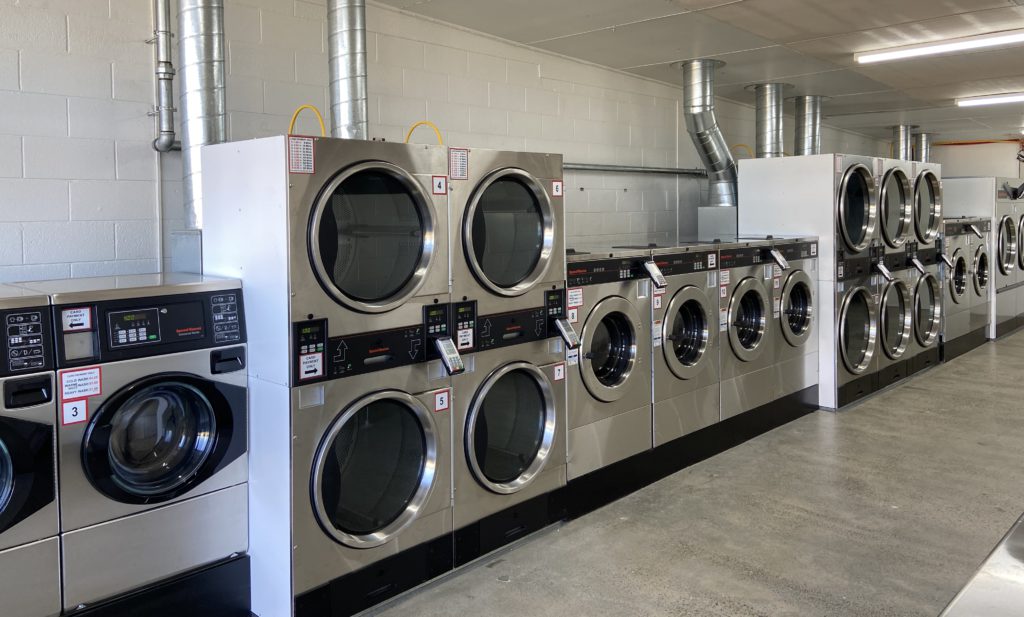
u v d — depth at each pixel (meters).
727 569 2.91
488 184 2.85
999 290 7.94
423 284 2.66
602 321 3.64
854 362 5.47
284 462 2.38
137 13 3.33
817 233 5.12
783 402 4.88
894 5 4.58
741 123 8.16
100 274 3.29
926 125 10.69
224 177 2.55
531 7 4.41
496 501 3.04
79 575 2.17
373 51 4.31
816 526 3.29
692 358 4.19
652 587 2.78
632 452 3.75
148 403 2.37
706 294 4.18
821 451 4.32
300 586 2.41
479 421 2.94
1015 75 6.88
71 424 2.12
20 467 2.02
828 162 5.02
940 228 6.51
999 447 4.34
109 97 3.27
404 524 2.68
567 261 3.33
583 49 5.48
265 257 2.39
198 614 2.45
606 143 6.16
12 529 2.03
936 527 3.27
